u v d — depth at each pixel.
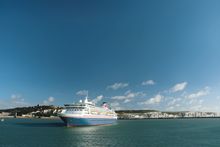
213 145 85.69
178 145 84.88
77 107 153.12
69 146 81.12
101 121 180.25
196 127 197.25
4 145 83.69
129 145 83.50
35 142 90.00
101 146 81.19
